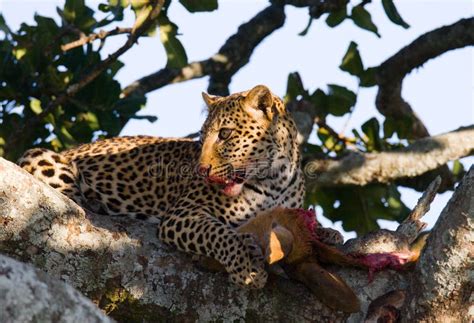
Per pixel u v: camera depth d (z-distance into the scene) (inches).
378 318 349.4
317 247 362.6
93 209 469.1
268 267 368.8
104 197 474.6
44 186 366.9
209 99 489.1
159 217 473.7
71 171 471.8
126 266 367.2
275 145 466.3
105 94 559.2
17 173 362.0
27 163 464.8
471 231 318.3
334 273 363.6
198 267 372.2
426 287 329.1
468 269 321.4
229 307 364.2
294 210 369.7
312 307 358.6
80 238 365.7
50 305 257.3
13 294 254.4
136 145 492.7
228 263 373.1
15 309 253.6
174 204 450.3
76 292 263.3
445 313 329.1
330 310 357.1
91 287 362.3
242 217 454.3
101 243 368.2
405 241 377.4
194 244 400.5
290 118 479.5
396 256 364.5
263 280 364.2
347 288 352.2
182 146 484.7
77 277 362.0
